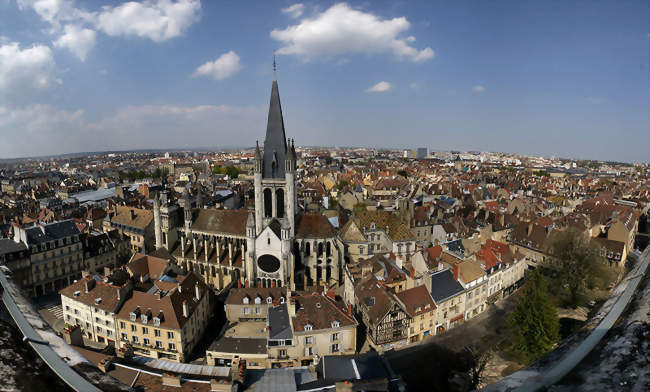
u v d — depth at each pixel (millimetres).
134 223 129875
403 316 73000
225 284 102688
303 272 98250
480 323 84188
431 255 97312
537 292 67500
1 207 192500
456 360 70188
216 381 46188
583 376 7000
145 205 164625
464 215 153750
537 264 113938
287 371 52906
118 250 125125
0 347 7625
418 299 77312
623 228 121062
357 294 80312
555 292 97812
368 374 54156
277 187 97125
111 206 160250
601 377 6789
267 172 96938
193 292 79312
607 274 94062
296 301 70062
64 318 82125
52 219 144250
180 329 68875
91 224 143625
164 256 97875
